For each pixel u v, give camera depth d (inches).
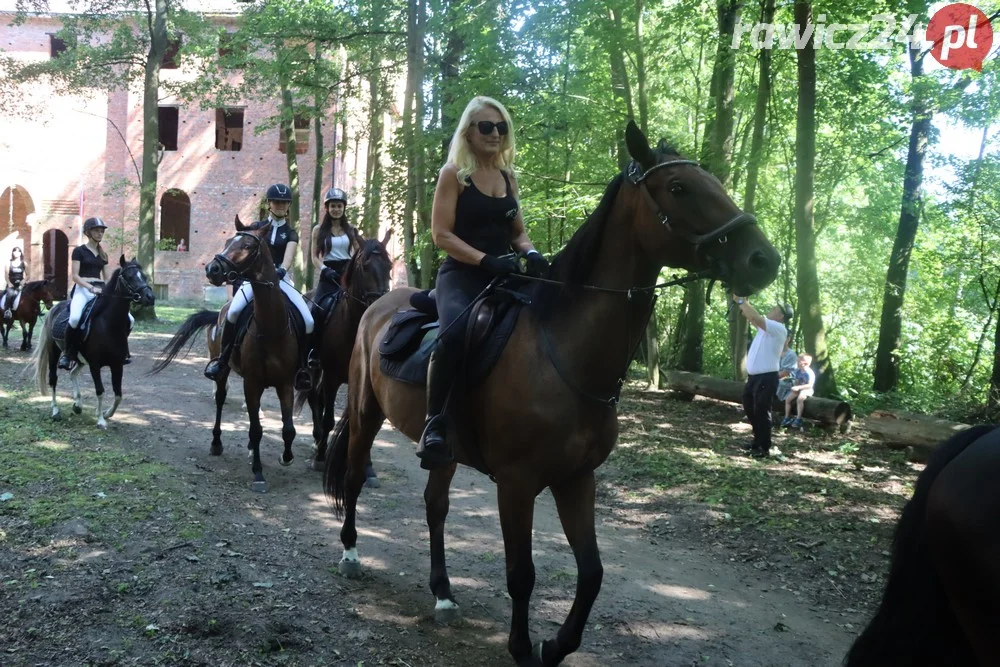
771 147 520.4
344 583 187.5
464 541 229.6
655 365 610.2
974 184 483.8
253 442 271.1
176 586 170.9
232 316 291.4
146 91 838.5
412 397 163.9
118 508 216.4
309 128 1272.1
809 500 287.9
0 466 247.1
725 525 259.8
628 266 133.0
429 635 163.0
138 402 410.9
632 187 131.3
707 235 119.5
